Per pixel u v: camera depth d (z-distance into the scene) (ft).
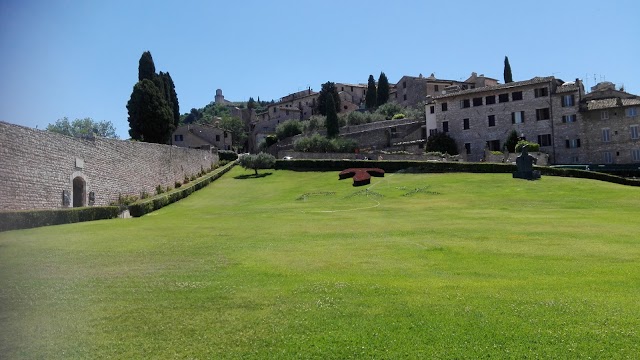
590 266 45.47
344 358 24.79
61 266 45.44
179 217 105.91
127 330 28.35
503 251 54.29
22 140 97.35
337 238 66.28
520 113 255.70
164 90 285.64
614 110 235.40
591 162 238.89
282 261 48.34
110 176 138.31
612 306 31.58
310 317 30.09
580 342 26.20
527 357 24.64
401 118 334.85
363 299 33.55
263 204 148.15
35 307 32.50
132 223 90.07
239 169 259.60
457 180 176.35
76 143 119.24
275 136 370.53
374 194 152.66
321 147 280.51
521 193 143.54
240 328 28.53
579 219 86.84
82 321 29.81
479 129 265.95
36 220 86.17
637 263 46.75
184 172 210.38
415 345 26.02
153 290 36.45
